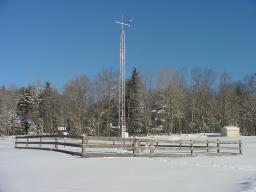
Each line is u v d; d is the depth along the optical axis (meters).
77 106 95.69
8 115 106.69
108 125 92.94
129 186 14.79
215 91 104.44
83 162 23.09
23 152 30.33
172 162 24.70
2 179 16.20
